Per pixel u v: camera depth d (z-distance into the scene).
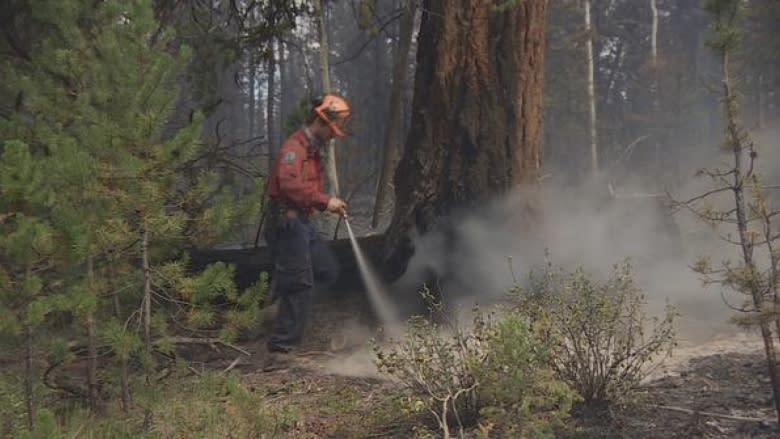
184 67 4.10
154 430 3.80
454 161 6.34
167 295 4.02
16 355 4.20
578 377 3.72
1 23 6.49
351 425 3.88
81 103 3.91
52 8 4.15
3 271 3.38
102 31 4.11
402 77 11.40
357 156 18.28
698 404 3.60
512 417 3.34
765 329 3.25
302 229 5.40
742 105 3.33
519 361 3.29
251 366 5.31
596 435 3.32
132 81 3.85
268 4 8.98
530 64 6.33
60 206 3.61
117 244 3.84
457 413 3.62
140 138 3.78
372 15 10.68
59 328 4.19
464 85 6.33
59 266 3.72
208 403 4.09
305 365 5.24
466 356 3.69
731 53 3.33
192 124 3.90
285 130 9.09
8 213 3.50
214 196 4.53
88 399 4.21
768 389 3.72
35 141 4.37
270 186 5.42
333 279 5.80
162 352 4.13
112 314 4.08
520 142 6.30
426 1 6.51
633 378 3.73
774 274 3.21
